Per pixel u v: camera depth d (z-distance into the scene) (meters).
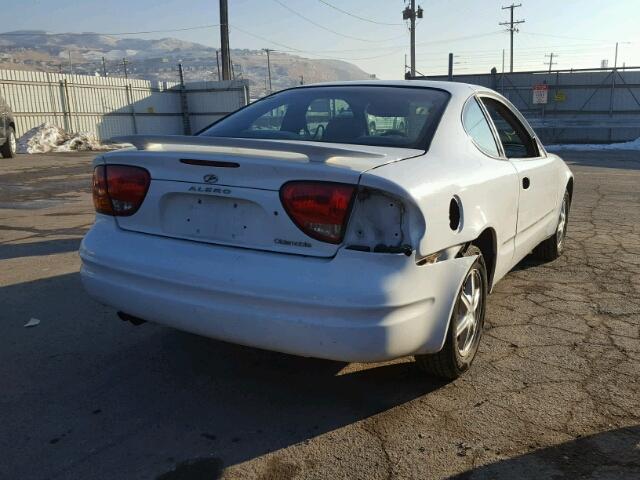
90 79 33.41
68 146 26.36
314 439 2.72
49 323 4.13
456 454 2.60
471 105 3.79
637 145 26.06
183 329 2.85
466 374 3.36
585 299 4.68
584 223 7.85
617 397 3.09
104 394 3.14
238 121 3.78
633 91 27.92
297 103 3.76
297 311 2.53
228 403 3.06
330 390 3.19
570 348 3.72
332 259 2.55
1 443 2.68
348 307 2.46
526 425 2.82
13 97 28.75
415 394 3.14
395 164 2.73
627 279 5.23
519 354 3.63
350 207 2.52
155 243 2.94
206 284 2.69
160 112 38.81
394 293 2.50
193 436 2.75
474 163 3.36
